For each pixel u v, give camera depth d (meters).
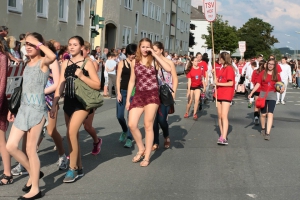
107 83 17.58
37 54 4.98
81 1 24.78
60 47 9.24
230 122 11.87
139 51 6.47
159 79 7.04
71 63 5.64
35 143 4.91
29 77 4.92
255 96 11.21
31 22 19.03
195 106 12.05
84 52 6.30
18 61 10.02
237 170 6.55
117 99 8.02
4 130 5.38
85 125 6.89
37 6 19.66
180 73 41.72
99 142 7.17
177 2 58.44
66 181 5.57
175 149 7.99
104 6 28.97
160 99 6.86
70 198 5.00
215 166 6.76
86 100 5.44
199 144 8.55
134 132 6.68
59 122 10.55
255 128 10.84
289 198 5.24
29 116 4.84
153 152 7.68
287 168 6.74
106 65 16.94
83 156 7.14
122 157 7.16
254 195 5.32
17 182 5.55
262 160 7.25
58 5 21.59
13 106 4.94
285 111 14.99
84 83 5.52
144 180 5.86
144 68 6.43
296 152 7.98
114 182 5.72
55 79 5.51
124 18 34.28
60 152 6.20
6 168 5.45
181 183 5.77
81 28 24.81
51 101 6.07
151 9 43.72
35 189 4.93
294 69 36.53
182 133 9.81
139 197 5.13
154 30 45.91
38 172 4.93
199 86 12.06
